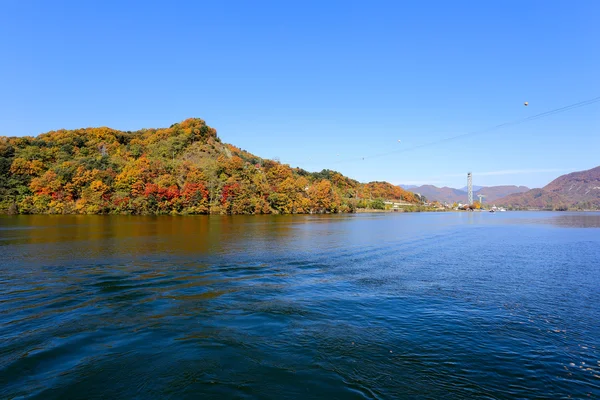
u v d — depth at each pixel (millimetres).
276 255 30391
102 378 9281
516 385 9195
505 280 21609
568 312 15344
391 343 11734
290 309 15328
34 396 8414
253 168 146750
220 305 15805
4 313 14375
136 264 25250
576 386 9219
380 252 33375
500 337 12398
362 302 16578
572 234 56906
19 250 31453
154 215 101000
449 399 8484
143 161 115188
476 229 67625
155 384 9000
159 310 14977
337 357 10617
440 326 13430
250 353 10812
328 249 34844
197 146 148500
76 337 11945
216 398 8391
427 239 46688
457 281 21250
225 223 73188
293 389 8812
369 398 8477
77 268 23656
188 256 29016
